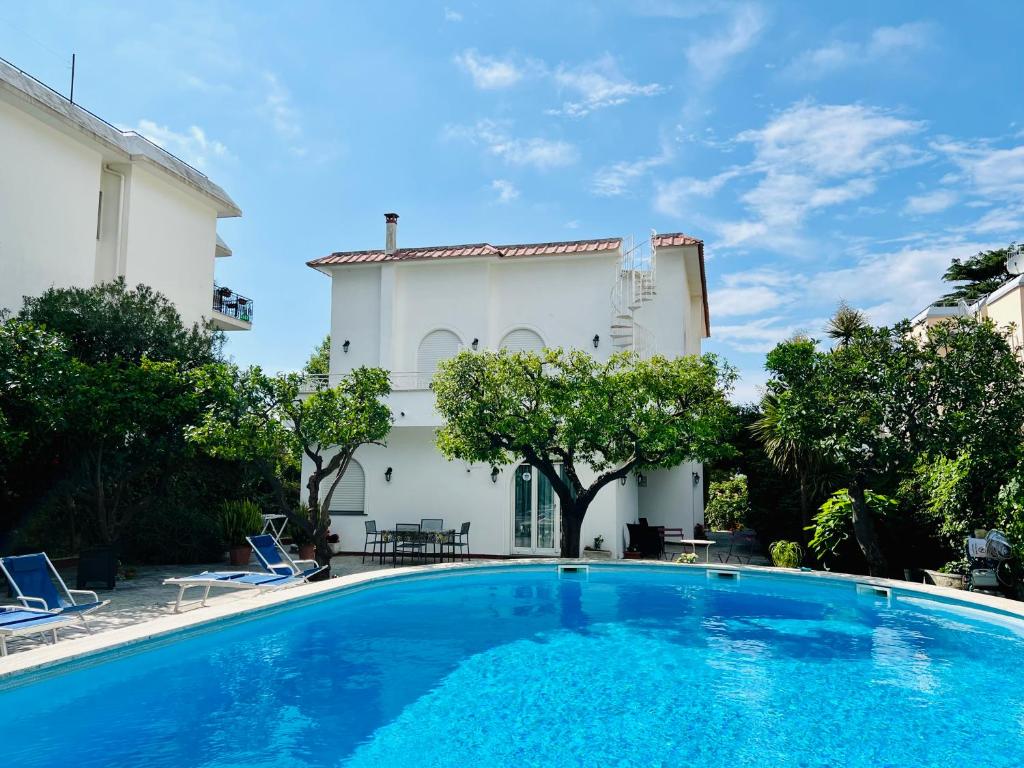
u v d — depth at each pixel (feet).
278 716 20.97
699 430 43.04
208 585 33.68
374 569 52.19
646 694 23.34
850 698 22.93
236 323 82.33
